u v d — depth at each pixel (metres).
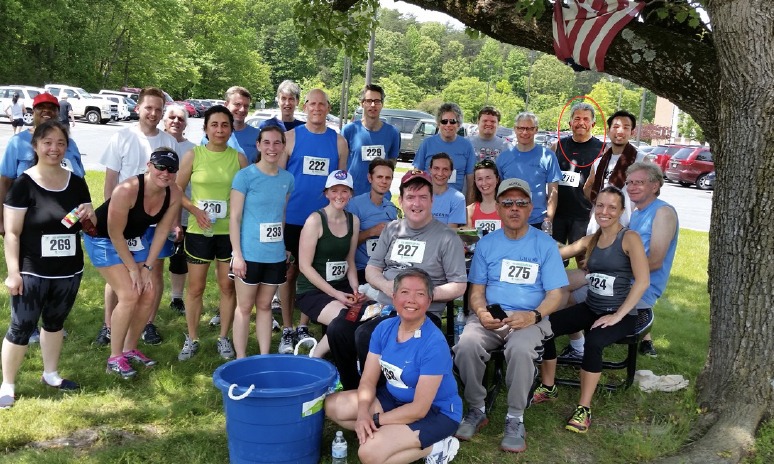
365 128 5.89
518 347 3.60
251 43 76.81
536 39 4.05
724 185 3.72
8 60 35.78
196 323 4.80
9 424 3.55
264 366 3.53
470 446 3.61
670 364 5.15
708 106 3.74
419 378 3.15
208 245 4.63
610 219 4.08
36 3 34.84
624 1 3.84
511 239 4.03
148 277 4.30
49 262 3.80
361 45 6.38
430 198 4.00
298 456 3.22
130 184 3.99
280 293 5.10
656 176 4.46
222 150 4.70
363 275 4.84
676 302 7.36
